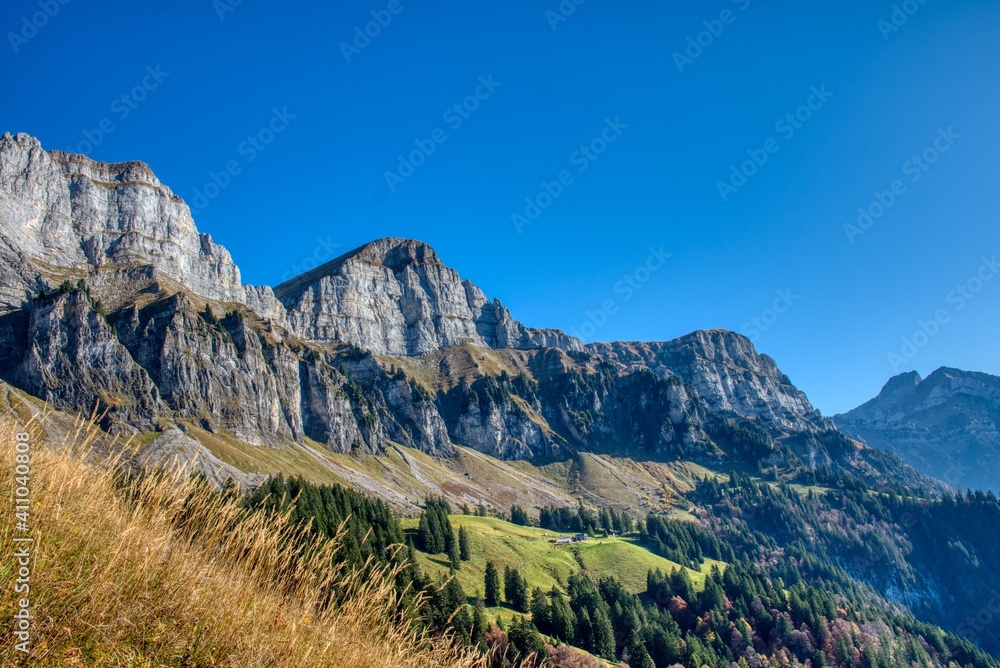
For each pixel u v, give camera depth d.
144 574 11.31
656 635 126.19
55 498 11.42
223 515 13.56
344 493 98.75
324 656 12.46
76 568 10.58
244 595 12.65
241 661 11.07
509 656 52.66
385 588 15.74
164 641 10.56
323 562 14.76
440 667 16.20
